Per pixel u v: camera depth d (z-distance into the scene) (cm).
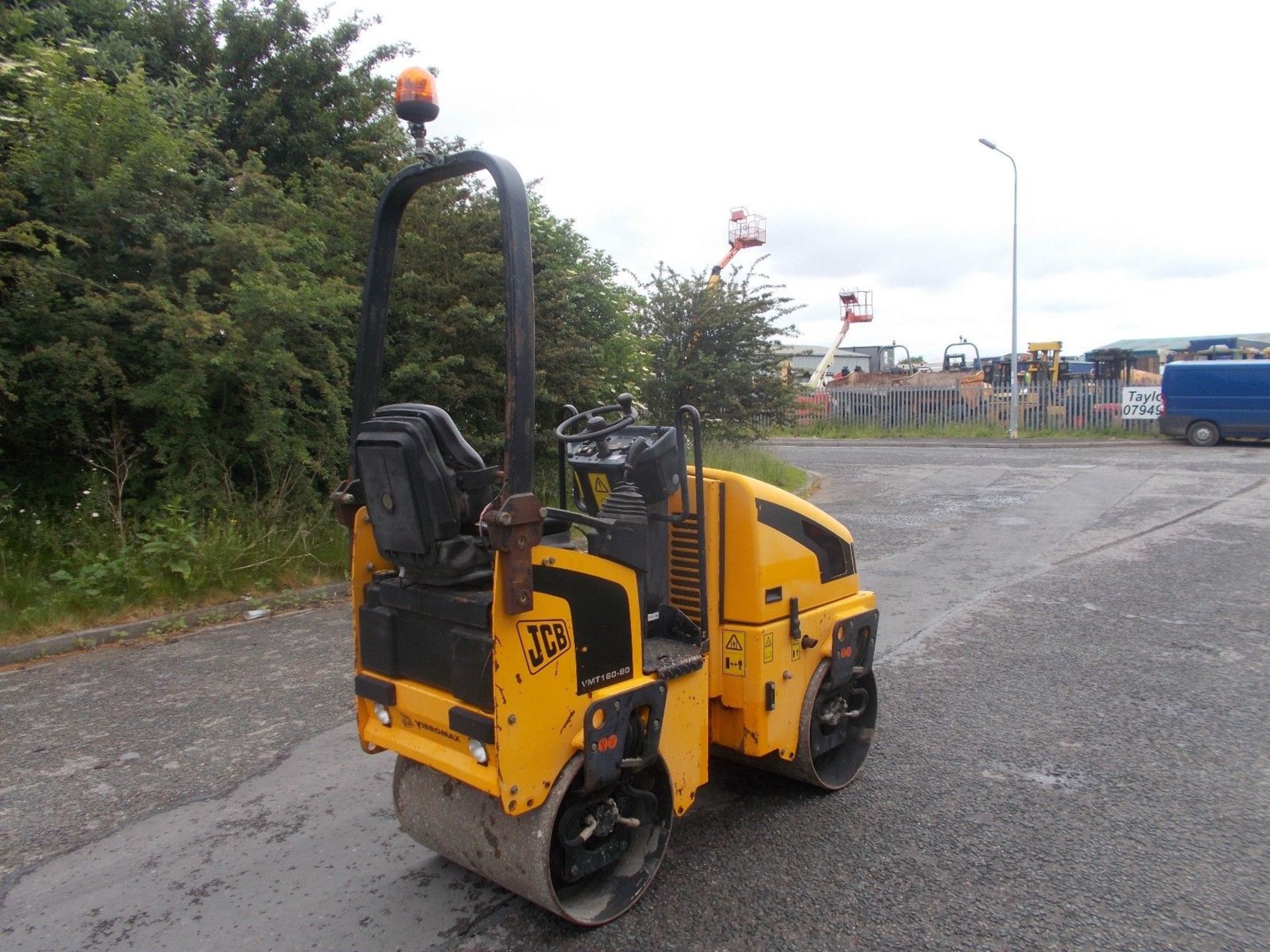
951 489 1625
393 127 1216
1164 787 438
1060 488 1598
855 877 358
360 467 308
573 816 320
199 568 787
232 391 889
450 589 307
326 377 930
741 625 388
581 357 1068
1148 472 1798
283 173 1188
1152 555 998
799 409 1717
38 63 879
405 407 299
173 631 732
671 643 375
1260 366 2314
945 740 497
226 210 905
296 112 1208
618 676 318
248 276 829
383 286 333
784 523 400
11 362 754
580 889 338
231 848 394
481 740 288
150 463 893
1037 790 436
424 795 342
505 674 280
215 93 1102
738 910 337
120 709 563
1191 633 698
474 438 1019
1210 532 1133
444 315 971
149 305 833
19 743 512
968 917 330
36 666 649
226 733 522
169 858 386
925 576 916
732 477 386
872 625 455
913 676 606
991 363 3319
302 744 506
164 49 1205
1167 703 550
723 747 437
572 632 300
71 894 360
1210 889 348
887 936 319
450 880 364
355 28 1259
